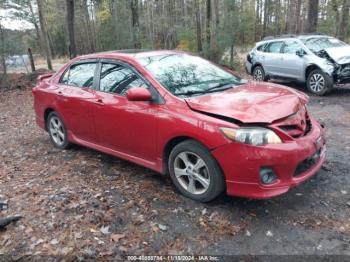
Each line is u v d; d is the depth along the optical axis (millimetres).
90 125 5199
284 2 41875
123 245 3373
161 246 3336
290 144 3543
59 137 6191
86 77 5363
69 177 4934
